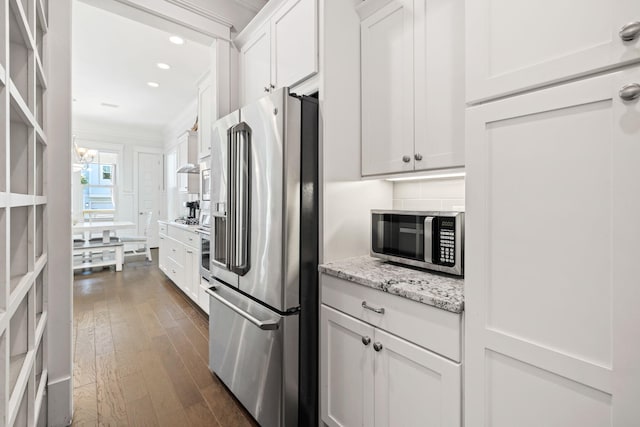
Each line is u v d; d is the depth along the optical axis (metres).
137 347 2.55
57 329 1.67
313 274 1.61
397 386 1.20
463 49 1.30
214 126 2.12
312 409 1.61
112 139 6.85
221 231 2.10
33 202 1.26
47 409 1.63
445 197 1.75
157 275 4.89
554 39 0.82
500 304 0.93
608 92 0.74
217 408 1.81
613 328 0.74
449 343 1.04
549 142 0.83
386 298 1.24
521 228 0.89
